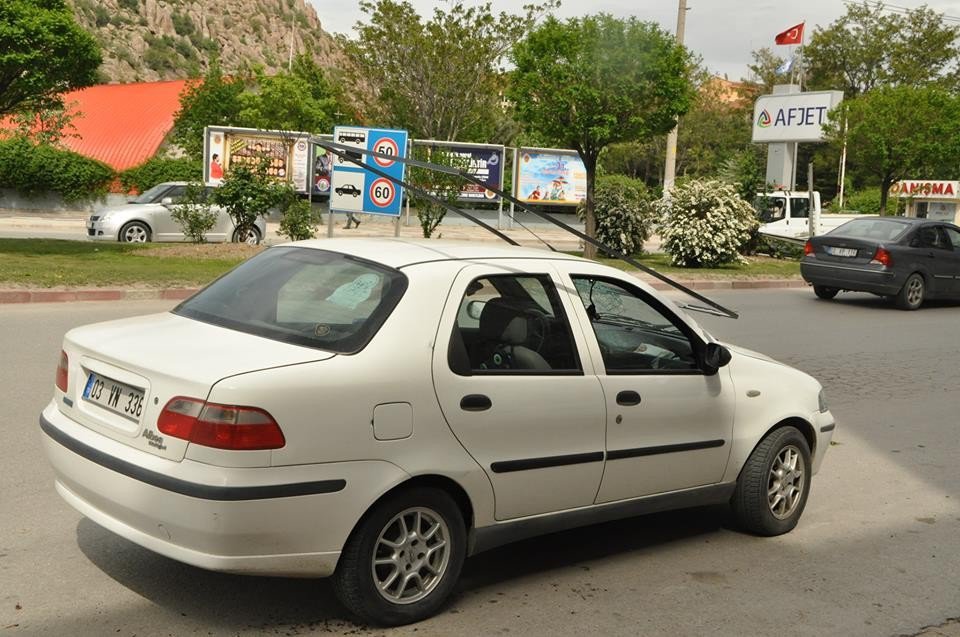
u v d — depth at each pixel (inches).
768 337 534.3
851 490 271.6
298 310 168.7
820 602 189.8
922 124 1080.2
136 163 1729.8
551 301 187.6
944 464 303.6
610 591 188.2
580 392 183.8
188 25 7101.4
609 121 872.9
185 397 145.6
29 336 397.1
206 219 832.9
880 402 388.5
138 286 543.2
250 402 143.9
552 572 196.5
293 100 1632.6
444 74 1609.3
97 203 1519.4
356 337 159.3
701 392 208.7
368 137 776.3
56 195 1492.4
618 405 190.7
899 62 2509.8
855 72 2618.1
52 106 729.0
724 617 179.3
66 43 661.3
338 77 1800.0
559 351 185.0
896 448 320.2
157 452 147.6
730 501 225.6
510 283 182.4
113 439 155.8
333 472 150.1
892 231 699.4
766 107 1667.1
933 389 419.5
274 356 152.7
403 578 163.0
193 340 161.9
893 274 677.3
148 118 1882.4
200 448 143.2
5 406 287.3
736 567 206.7
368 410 153.7
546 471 178.9
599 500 191.5
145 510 146.8
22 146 1477.6
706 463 211.3
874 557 217.9
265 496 144.0
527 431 175.2
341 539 152.3
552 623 170.9
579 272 195.6
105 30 6501.0
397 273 170.9
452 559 168.2
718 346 208.5
